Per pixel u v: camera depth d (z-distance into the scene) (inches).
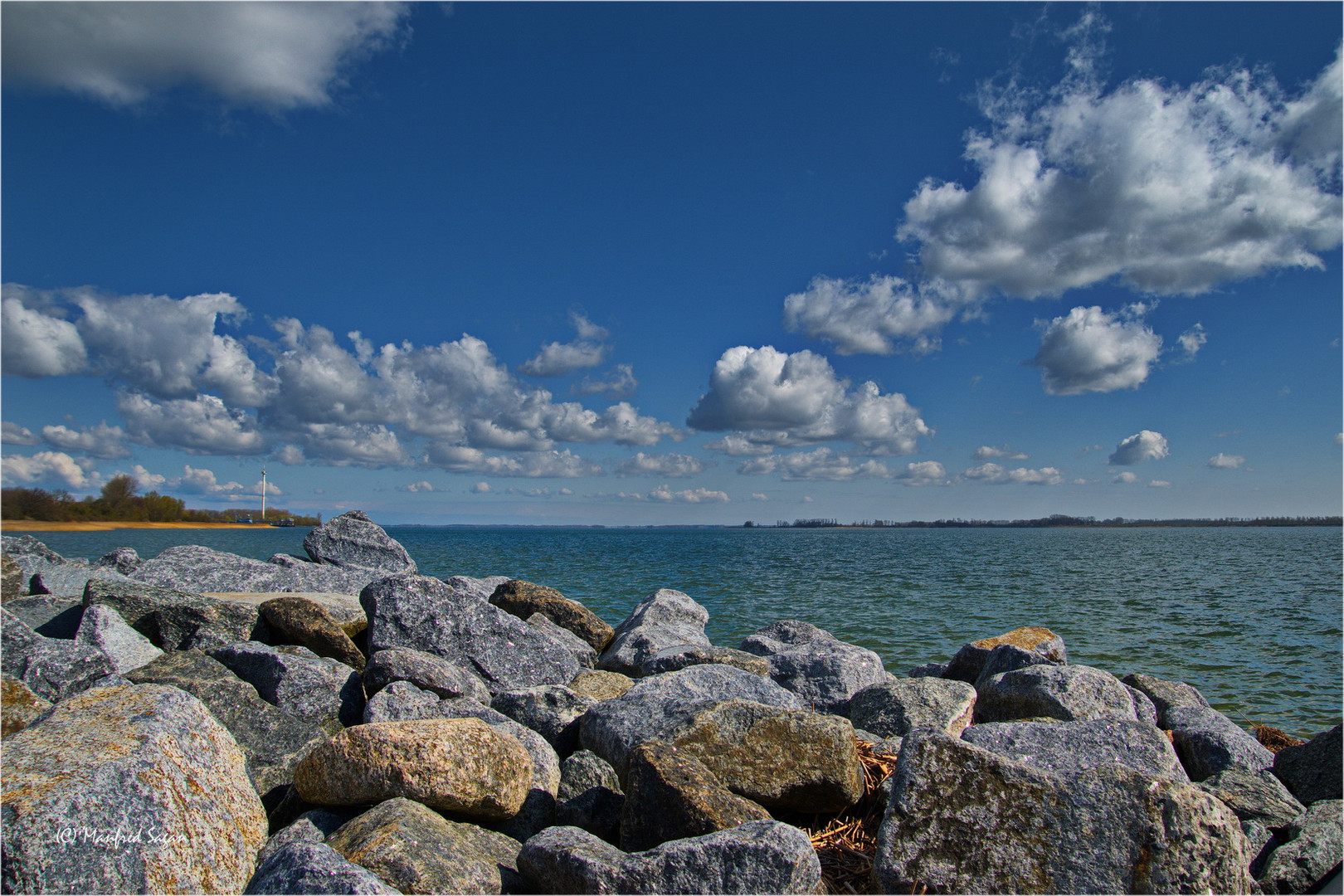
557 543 3924.7
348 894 166.2
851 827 248.5
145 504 4370.1
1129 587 1501.0
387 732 231.1
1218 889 184.5
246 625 426.3
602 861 194.4
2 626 332.2
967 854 197.8
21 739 202.7
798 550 3346.5
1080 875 189.2
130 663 362.0
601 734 295.7
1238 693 628.1
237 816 214.1
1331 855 226.1
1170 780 198.5
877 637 869.8
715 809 222.2
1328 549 3577.8
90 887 171.0
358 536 766.5
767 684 331.6
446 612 439.5
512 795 240.7
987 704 385.7
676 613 630.5
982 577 1740.9
